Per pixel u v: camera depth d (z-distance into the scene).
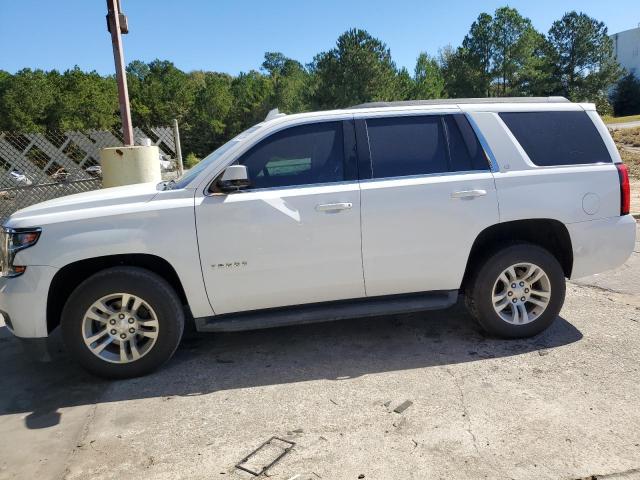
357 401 3.43
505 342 4.29
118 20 7.77
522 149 4.17
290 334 4.70
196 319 3.95
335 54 64.44
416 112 4.17
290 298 3.97
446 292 4.21
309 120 4.05
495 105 4.27
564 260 4.39
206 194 3.84
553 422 3.06
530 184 4.10
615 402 3.26
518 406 3.26
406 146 4.10
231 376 3.91
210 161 4.19
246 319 3.96
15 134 7.94
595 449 2.79
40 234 3.64
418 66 79.25
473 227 4.04
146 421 3.31
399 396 3.46
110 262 3.94
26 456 2.99
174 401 3.56
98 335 3.81
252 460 2.83
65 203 3.83
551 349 4.10
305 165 4.00
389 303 4.13
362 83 62.69
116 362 3.85
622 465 2.64
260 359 4.19
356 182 3.97
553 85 84.50
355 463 2.76
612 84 85.31
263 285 3.90
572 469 2.63
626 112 91.56
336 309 4.06
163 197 3.82
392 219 3.94
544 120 4.28
